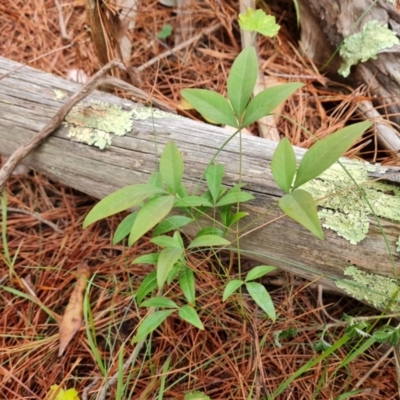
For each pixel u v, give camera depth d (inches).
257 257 33.4
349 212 30.6
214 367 33.9
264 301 29.0
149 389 32.4
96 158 34.4
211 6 45.2
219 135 34.1
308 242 31.2
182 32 45.7
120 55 40.3
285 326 34.9
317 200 30.3
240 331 34.8
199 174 33.0
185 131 34.3
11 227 39.6
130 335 34.5
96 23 37.4
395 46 38.9
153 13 46.3
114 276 36.7
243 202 31.8
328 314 35.4
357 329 29.7
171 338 34.8
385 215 30.2
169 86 43.1
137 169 33.6
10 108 35.9
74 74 43.5
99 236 39.2
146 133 34.3
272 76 42.8
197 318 29.0
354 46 40.1
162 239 29.4
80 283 36.7
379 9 39.8
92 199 40.9
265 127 40.3
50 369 34.7
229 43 45.9
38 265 38.0
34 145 34.5
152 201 27.2
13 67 37.3
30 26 46.8
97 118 34.7
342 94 42.0
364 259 30.6
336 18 40.8
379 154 39.6
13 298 36.8
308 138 40.6
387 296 30.7
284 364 34.1
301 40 43.4
